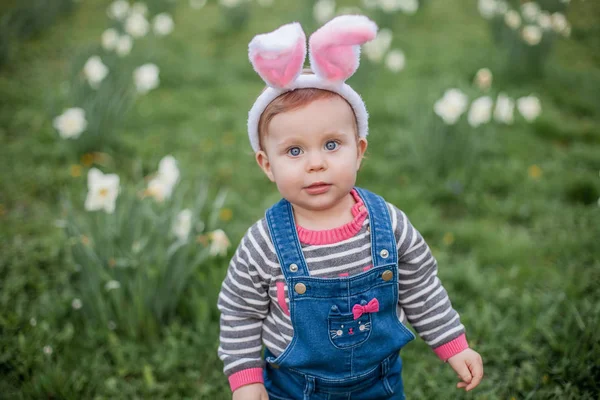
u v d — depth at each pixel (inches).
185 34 285.6
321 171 47.7
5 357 85.7
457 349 55.6
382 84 213.9
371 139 172.2
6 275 109.5
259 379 54.6
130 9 291.0
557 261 113.5
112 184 88.6
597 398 75.6
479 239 122.4
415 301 55.4
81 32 281.1
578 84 213.5
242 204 135.9
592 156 157.3
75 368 87.1
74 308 97.8
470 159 149.6
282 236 50.5
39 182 146.6
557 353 85.4
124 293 93.2
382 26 277.3
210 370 87.6
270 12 324.8
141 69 170.6
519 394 78.7
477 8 327.3
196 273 97.9
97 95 160.2
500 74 220.7
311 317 50.4
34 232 126.7
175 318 97.3
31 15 268.1
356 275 49.9
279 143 48.5
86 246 90.2
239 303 54.1
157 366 88.7
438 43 265.3
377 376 55.9
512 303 99.8
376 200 53.0
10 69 227.3
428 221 127.3
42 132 174.6
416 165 152.5
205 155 165.3
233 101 206.2
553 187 142.7
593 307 89.4
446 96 142.3
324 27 46.6
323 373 53.5
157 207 102.3
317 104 47.6
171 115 193.2
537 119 181.2
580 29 283.7
